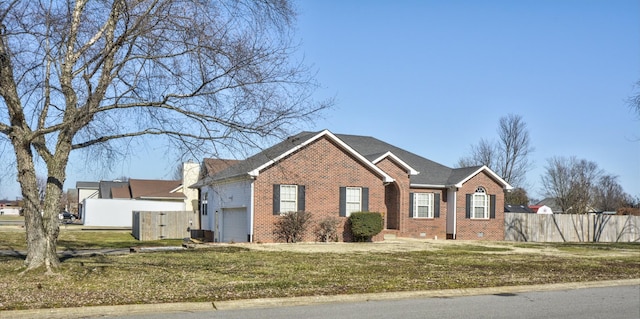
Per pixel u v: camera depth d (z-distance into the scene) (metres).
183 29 12.57
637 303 11.23
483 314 9.85
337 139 27.84
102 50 12.77
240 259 17.84
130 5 12.45
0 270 13.70
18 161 13.06
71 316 9.09
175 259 17.50
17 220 63.81
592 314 10.03
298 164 27.17
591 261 19.89
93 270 14.11
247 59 13.07
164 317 9.17
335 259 18.52
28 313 8.90
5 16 11.91
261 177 26.39
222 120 13.25
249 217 26.22
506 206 54.41
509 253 22.98
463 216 33.69
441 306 10.59
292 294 11.08
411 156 37.47
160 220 32.81
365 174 28.73
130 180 61.88
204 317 9.21
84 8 13.12
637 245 32.66
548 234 37.50
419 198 33.62
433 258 19.67
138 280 12.52
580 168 81.69
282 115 13.45
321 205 27.62
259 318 9.19
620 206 76.00
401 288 12.15
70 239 30.36
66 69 12.99
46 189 13.59
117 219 51.38
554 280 14.12
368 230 27.59
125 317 9.16
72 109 13.09
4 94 12.48
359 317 9.39
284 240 26.72
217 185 30.98
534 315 9.86
